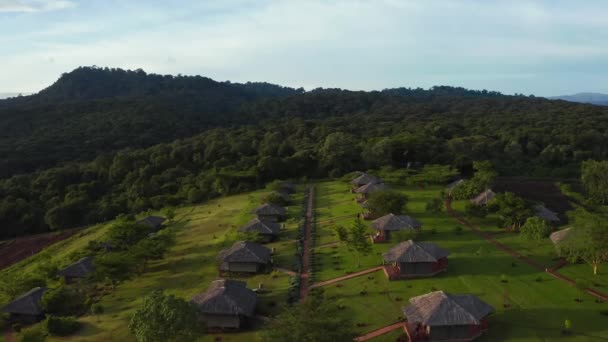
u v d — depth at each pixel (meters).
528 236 69.12
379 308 54.69
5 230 119.19
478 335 47.19
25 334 50.53
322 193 120.38
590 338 45.22
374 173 127.12
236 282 59.19
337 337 38.28
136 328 45.66
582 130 160.25
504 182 118.31
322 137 173.38
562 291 55.06
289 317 40.84
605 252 57.16
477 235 77.12
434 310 47.41
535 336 46.28
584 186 102.88
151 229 95.06
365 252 69.12
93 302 65.19
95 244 88.44
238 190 130.75
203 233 94.38
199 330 48.31
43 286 71.31
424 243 65.06
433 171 117.38
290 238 84.56
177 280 70.62
